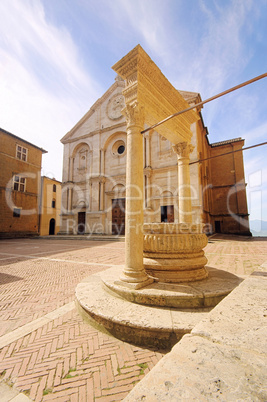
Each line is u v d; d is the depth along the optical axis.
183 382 1.12
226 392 1.02
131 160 4.36
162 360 1.34
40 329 3.18
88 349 2.66
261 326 1.68
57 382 2.11
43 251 12.02
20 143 25.52
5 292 4.95
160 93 5.36
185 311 3.11
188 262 4.14
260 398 0.97
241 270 5.96
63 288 5.20
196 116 7.02
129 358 2.46
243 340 1.49
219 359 1.29
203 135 23.31
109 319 2.93
